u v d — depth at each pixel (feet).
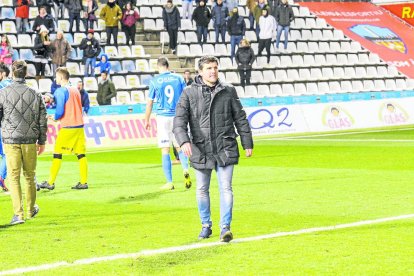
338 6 181.47
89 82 124.88
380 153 85.10
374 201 50.78
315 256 34.12
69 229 42.98
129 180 67.05
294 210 47.78
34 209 46.93
